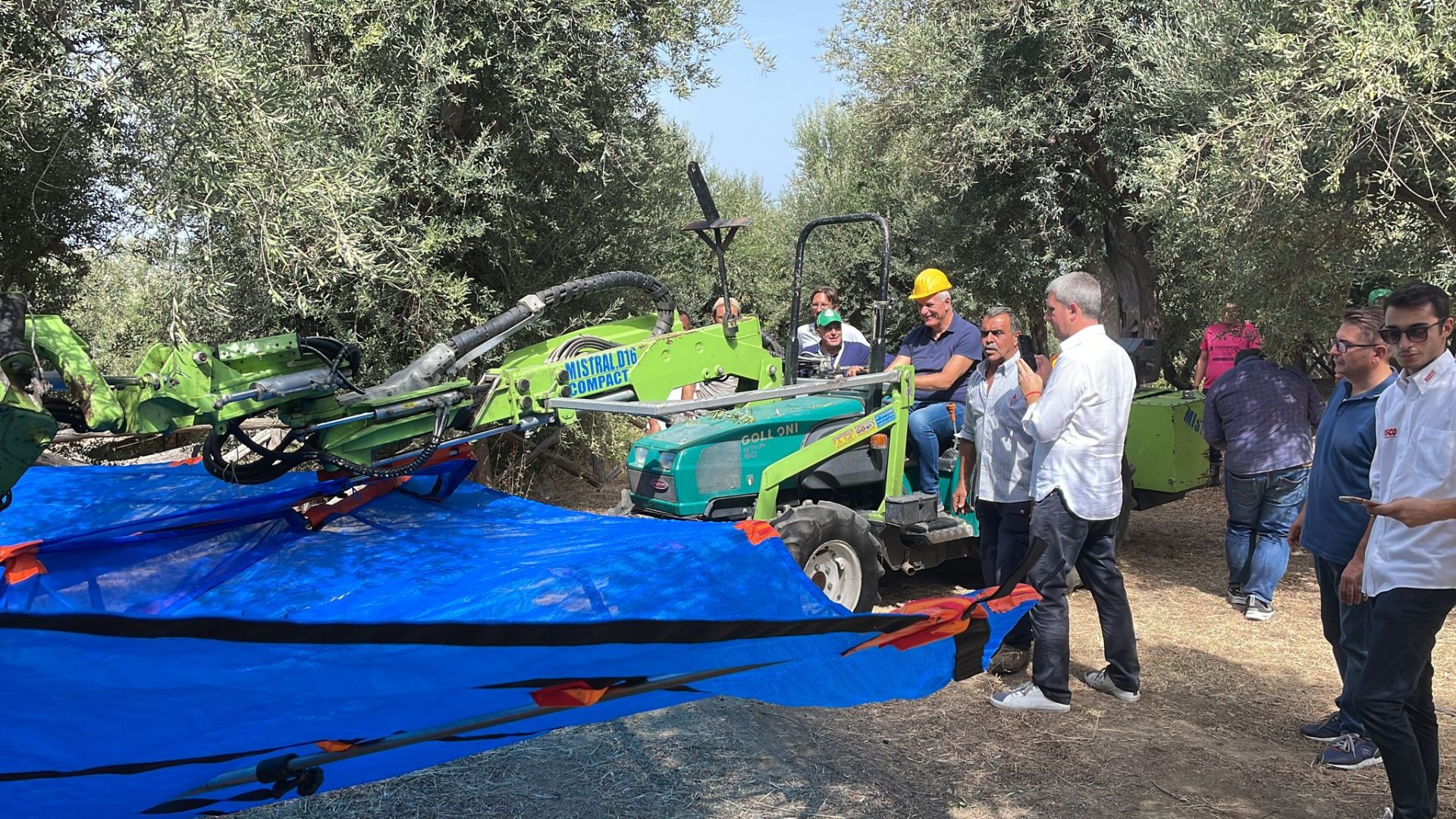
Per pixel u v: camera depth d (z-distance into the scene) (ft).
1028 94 31.32
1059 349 14.39
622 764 12.36
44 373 9.63
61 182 22.03
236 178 16.57
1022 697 14.51
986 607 8.34
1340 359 12.08
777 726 13.60
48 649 5.33
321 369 11.20
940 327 20.15
